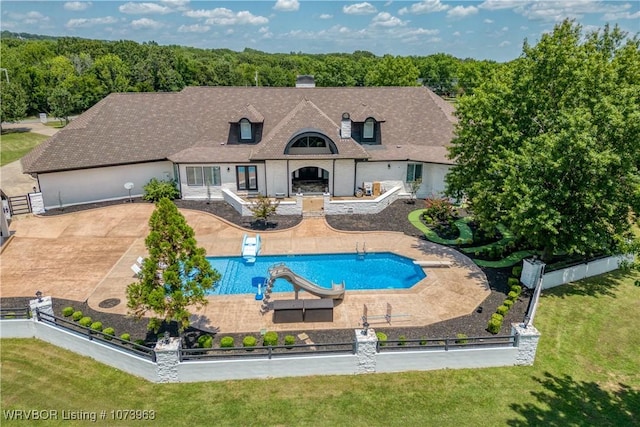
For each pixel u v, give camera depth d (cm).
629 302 2189
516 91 2439
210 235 2984
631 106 2033
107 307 2072
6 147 5712
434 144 3747
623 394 1560
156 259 1587
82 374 1633
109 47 15050
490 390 1559
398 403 1491
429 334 1878
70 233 2973
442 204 3212
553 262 2517
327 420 1411
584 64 2345
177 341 1605
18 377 1608
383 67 8688
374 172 3650
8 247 2752
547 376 1644
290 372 1625
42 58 12700
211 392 1547
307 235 2997
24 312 2005
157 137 3731
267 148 3478
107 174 3550
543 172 2136
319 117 3603
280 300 2080
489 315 2025
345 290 2262
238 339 1836
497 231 3005
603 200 2050
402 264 2641
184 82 12400
